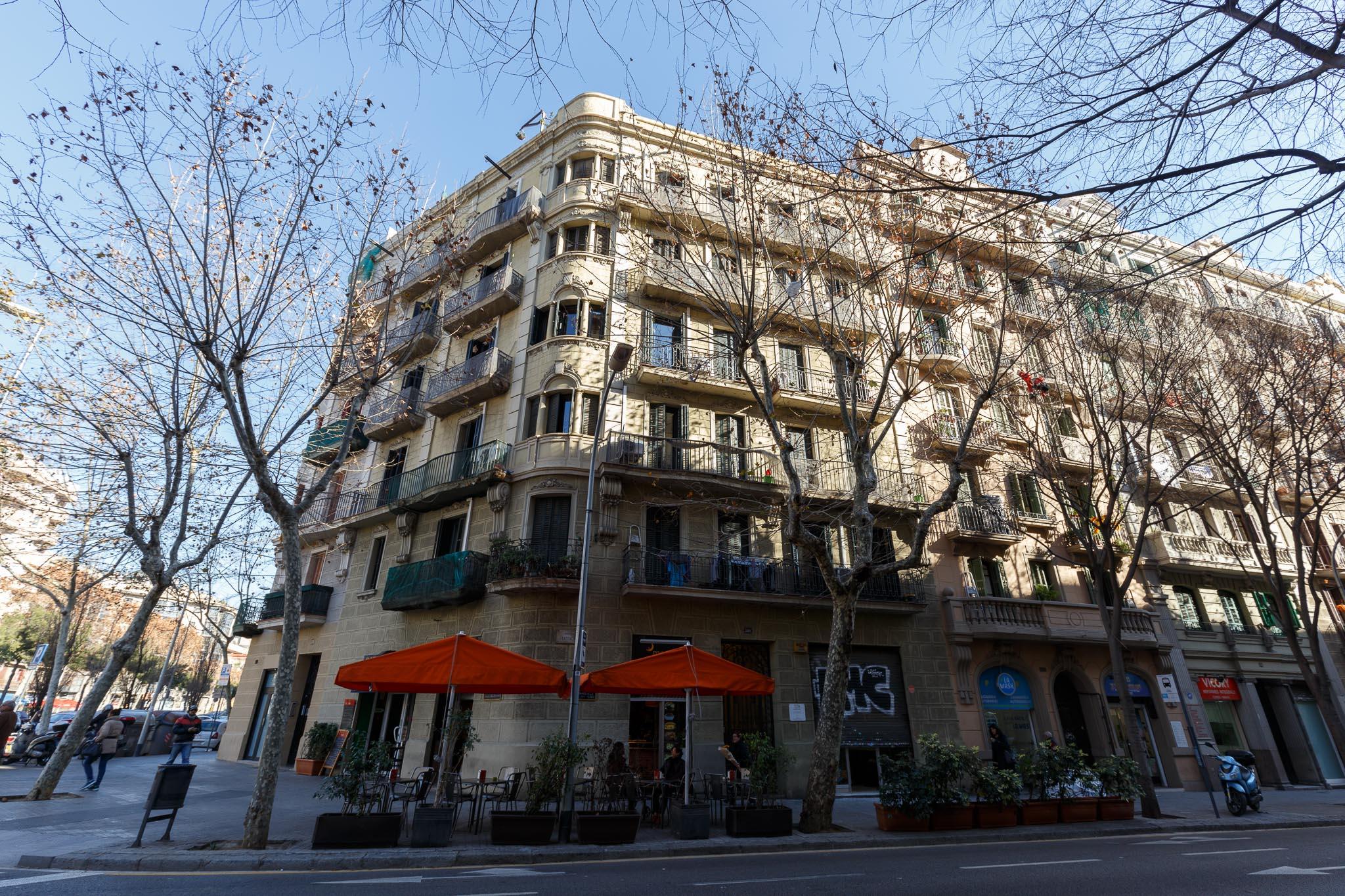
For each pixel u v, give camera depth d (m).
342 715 18.84
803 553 17.55
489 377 18.84
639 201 19.33
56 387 12.56
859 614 17.59
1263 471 21.64
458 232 22.97
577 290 19.03
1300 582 15.58
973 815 11.34
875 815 12.80
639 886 6.84
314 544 23.05
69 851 8.17
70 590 21.02
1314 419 16.14
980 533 19.25
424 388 22.27
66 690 52.34
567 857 8.80
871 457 12.46
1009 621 18.44
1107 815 12.26
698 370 17.92
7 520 16.34
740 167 13.45
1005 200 4.99
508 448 17.89
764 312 16.23
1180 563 21.38
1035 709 18.44
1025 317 16.12
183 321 10.06
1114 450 17.61
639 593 15.49
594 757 13.92
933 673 17.70
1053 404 18.59
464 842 9.48
